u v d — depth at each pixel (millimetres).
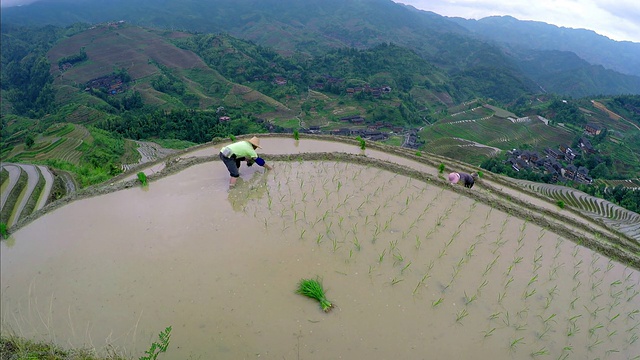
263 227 9109
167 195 10969
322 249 8281
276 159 13812
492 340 6277
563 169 76062
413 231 9211
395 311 6672
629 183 69812
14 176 30688
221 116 100062
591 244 9344
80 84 135750
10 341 5613
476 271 7914
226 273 7477
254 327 6207
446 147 85500
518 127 106688
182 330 6172
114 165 39469
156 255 8133
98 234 9102
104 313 6637
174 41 184250
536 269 8219
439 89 189500
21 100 148750
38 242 8977
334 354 5777
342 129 111812
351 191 11234
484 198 11023
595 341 6504
